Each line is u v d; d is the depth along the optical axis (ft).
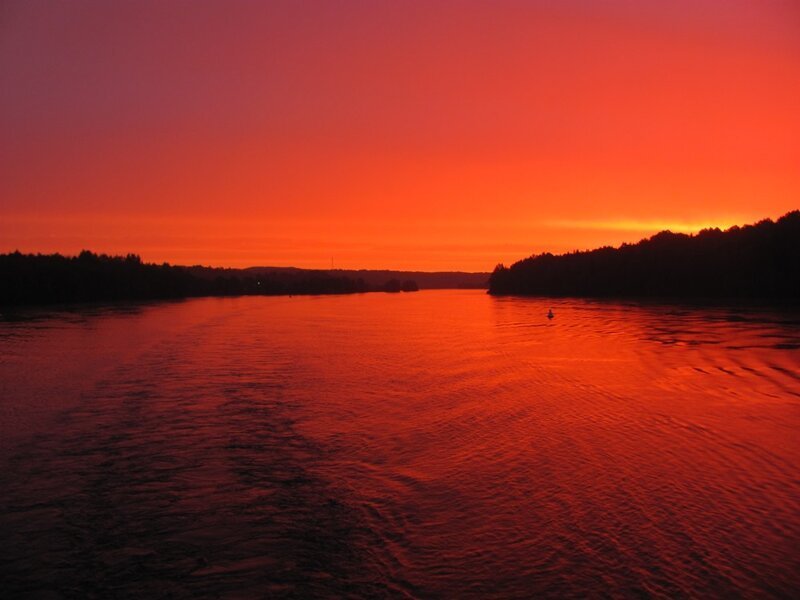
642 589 26.40
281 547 30.76
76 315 195.42
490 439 48.62
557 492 37.17
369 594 26.45
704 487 37.55
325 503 36.11
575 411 57.67
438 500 36.29
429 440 48.65
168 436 50.39
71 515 34.86
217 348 110.63
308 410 59.41
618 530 31.91
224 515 34.65
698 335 122.62
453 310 250.98
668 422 52.85
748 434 48.80
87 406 61.52
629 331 134.62
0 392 68.64
